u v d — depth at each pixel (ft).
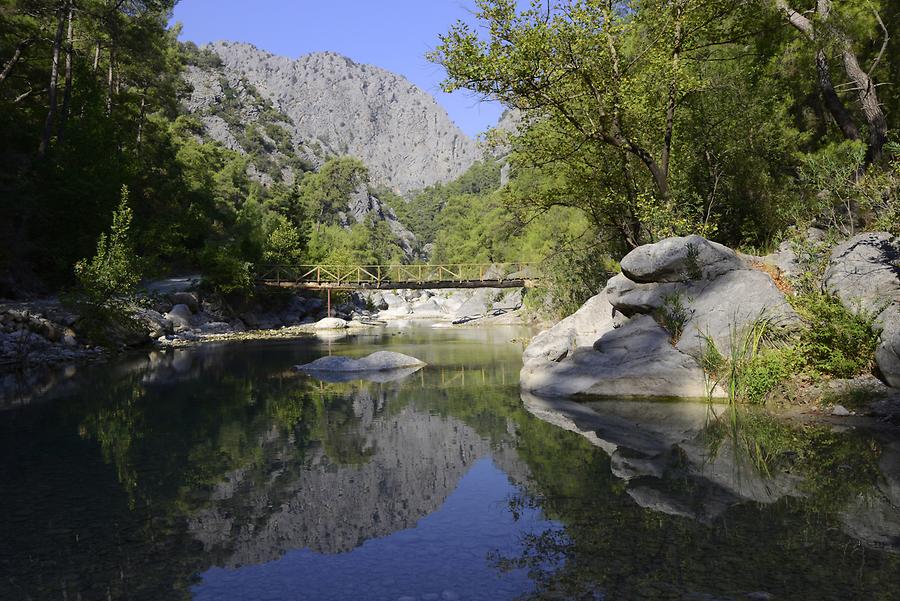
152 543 12.05
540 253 117.70
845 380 24.77
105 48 113.39
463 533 12.28
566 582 9.87
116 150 105.09
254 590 9.88
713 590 9.42
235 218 168.14
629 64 42.32
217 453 19.49
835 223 32.76
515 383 35.09
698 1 41.27
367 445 20.39
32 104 101.14
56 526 13.03
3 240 74.33
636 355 29.25
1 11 86.79
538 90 42.11
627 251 59.16
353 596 9.61
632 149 42.70
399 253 417.69
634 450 18.69
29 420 25.31
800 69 49.01
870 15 44.60
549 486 15.28
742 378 25.80
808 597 9.13
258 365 45.62
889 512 12.75
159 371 41.98
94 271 57.67
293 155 549.95
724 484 14.99
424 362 46.60
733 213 45.96
